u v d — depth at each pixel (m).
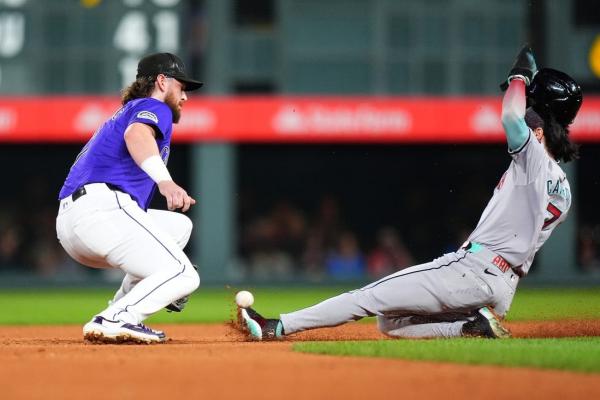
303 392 14.55
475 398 14.02
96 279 76.81
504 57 73.12
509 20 72.81
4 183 87.69
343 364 17.77
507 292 22.97
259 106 74.75
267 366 17.48
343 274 81.50
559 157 23.62
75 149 87.19
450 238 87.50
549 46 72.75
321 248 83.38
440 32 73.06
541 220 22.59
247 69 74.00
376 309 22.91
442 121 73.88
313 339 24.77
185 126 75.19
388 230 89.00
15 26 72.06
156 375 16.33
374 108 74.31
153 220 23.44
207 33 73.50
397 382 15.50
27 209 87.62
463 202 87.31
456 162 86.81
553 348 19.34
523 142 22.27
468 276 22.69
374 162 88.12
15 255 85.25
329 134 74.19
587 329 26.66
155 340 22.70
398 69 73.81
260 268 81.38
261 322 23.25
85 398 14.01
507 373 16.41
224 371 16.81
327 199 89.31
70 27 71.81
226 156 75.56
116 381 15.66
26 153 87.12
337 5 73.31
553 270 76.50
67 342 24.52
